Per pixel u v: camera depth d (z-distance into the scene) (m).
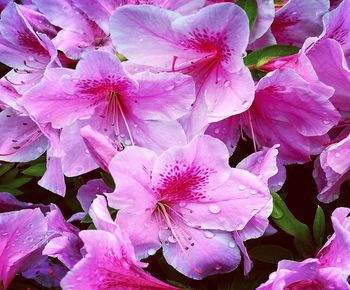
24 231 0.42
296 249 0.44
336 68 0.44
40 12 0.47
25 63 0.47
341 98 0.45
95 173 0.47
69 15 0.45
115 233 0.38
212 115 0.42
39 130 0.46
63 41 0.45
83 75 0.41
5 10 0.45
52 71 0.41
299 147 0.45
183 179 0.41
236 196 0.41
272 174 0.41
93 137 0.40
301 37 0.47
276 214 0.42
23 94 0.43
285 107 0.44
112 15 0.41
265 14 0.44
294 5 0.45
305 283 0.40
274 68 0.44
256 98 0.44
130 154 0.40
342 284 0.38
